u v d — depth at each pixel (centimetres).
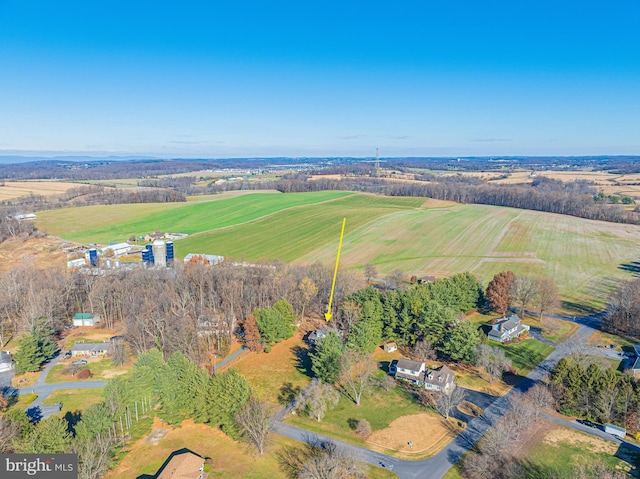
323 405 7962
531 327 11706
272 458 6844
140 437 7362
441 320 10131
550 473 6344
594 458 6681
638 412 7275
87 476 5866
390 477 6384
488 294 12788
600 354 10012
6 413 6975
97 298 12494
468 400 8406
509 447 6850
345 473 6306
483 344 9625
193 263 15800
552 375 8375
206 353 10331
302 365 10019
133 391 7594
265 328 10588
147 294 12325
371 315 10619
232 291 12575
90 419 6738
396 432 7481
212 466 6644
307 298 12650
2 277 14225
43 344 10156
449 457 6831
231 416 7412
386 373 9562
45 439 6084
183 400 7725
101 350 10506
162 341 10194
